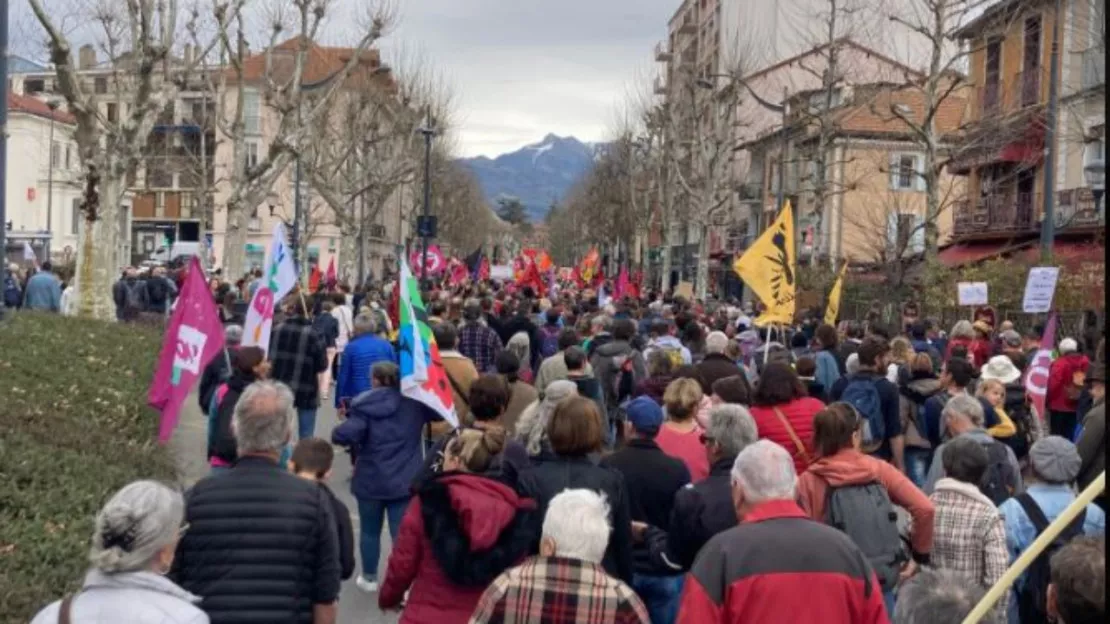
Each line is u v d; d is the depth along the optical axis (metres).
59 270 33.84
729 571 4.17
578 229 116.94
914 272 31.70
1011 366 10.15
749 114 66.88
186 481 11.41
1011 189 34.47
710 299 36.00
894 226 40.88
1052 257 22.64
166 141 55.97
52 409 11.12
